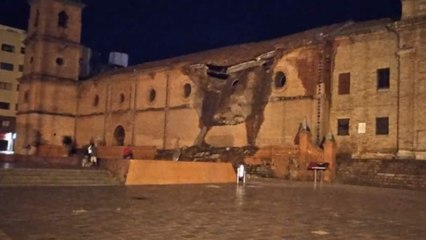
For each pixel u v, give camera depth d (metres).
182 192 21.27
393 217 14.09
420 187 27.48
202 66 43.53
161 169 27.20
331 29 36.84
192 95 44.09
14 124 77.25
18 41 78.12
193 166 28.86
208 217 13.10
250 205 16.41
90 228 10.82
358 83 33.31
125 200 17.03
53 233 10.10
